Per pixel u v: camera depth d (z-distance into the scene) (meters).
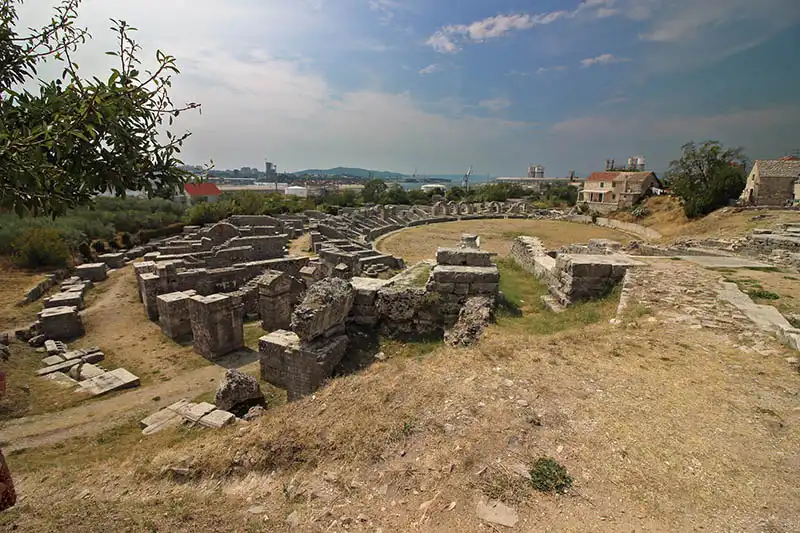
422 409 5.42
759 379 5.62
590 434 4.57
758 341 6.75
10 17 3.33
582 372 6.00
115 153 3.48
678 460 4.10
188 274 17.19
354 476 4.54
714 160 42.31
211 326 12.42
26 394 9.99
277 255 26.72
